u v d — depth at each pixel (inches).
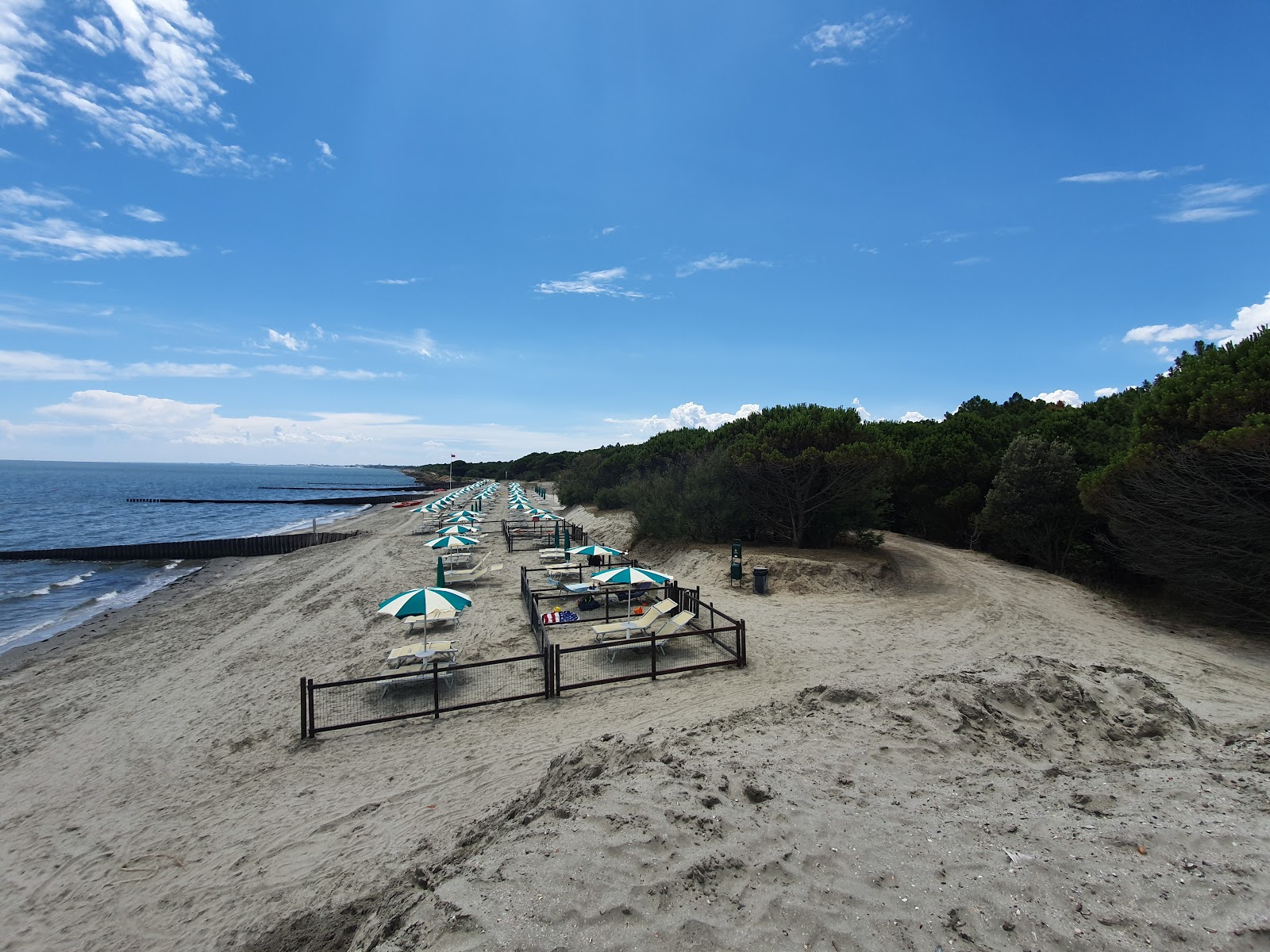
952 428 911.0
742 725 240.1
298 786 270.1
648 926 121.5
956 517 839.1
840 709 246.5
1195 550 446.3
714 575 641.0
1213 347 476.1
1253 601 436.5
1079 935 111.3
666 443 1375.5
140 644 564.7
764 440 698.2
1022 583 605.3
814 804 166.7
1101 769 191.0
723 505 760.3
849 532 799.7
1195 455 428.8
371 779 269.4
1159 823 145.6
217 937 175.2
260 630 580.4
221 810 256.4
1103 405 887.7
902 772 189.8
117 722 367.6
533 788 226.8
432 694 369.1
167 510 2605.8
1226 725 261.4
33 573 1103.0
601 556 735.7
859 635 440.1
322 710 358.9
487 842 171.2
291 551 1306.6
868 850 143.0
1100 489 506.6
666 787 174.9
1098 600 540.1
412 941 123.1
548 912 125.6
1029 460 672.4
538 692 357.4
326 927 162.6
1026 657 308.0
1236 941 104.1
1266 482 408.8
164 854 228.1
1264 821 142.3
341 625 573.3
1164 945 106.1
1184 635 435.5
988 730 219.0
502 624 532.4
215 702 388.8
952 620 473.7
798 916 122.6
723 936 118.3
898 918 119.9
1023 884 126.4
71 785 291.6
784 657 398.3
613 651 430.0
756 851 143.9
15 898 208.4
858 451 618.8
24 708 403.9
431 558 1029.8
